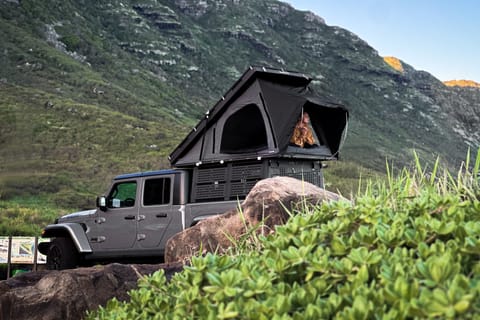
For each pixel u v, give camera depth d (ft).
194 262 6.40
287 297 5.14
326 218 7.04
